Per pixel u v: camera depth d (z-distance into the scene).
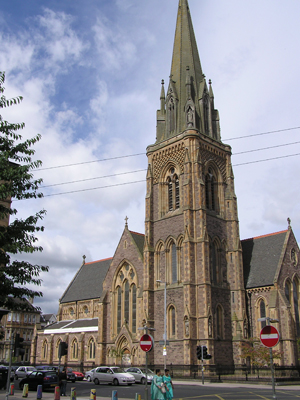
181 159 72.88
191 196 68.69
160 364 65.06
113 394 29.27
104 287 80.88
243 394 38.84
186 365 60.03
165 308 58.91
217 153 76.38
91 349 85.06
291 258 71.81
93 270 105.19
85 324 90.00
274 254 72.00
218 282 68.81
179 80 80.50
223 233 72.31
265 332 22.61
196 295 63.84
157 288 69.81
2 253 26.53
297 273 71.81
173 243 70.44
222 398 34.84
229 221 73.62
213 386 49.81
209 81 81.75
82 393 42.91
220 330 66.06
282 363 62.53
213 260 69.62
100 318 78.75
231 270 70.75
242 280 69.94
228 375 61.81
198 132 72.81
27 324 140.25
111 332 76.88
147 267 70.62
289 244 72.38
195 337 61.88
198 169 70.00
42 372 47.06
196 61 83.50
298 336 67.75
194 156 70.88
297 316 69.31
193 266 65.12
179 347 63.09
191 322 61.88
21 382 48.75
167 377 25.67
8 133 27.61
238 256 71.06
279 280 67.44
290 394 39.19
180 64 81.50
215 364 61.22
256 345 65.88
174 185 73.62
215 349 63.12
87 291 99.31
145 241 72.69
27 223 27.50
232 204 74.38
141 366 66.19
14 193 26.31
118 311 77.69
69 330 91.25
